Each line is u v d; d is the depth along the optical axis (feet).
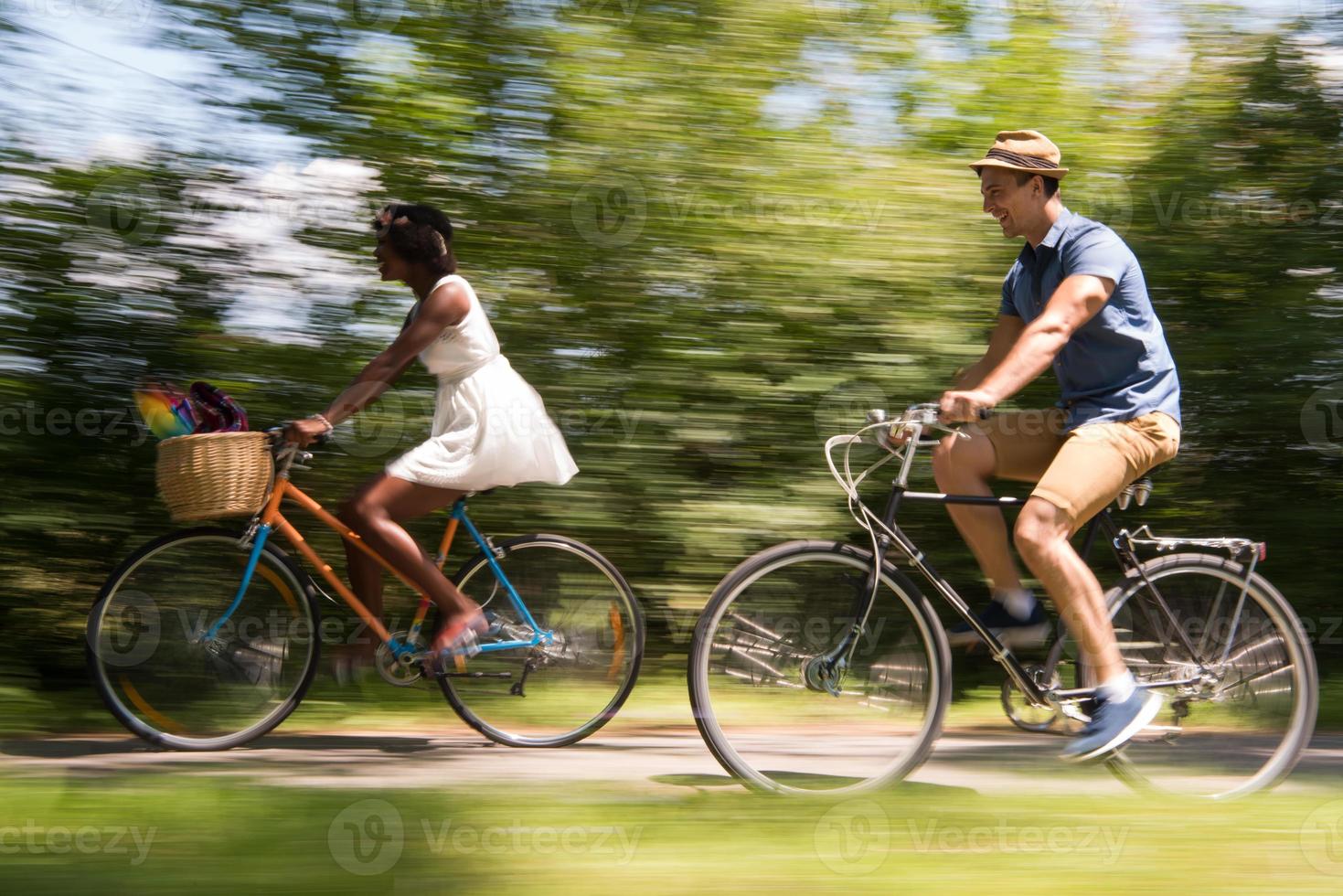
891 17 21.58
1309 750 17.02
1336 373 21.83
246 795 12.92
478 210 20.61
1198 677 14.73
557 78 20.65
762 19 21.08
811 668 14.10
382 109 20.40
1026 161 14.19
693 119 20.85
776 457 20.74
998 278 20.80
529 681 17.11
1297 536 21.86
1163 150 22.00
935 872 10.96
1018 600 14.46
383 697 19.08
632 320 20.62
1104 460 13.69
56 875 10.46
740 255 20.62
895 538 14.37
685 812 12.82
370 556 16.46
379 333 20.51
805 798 13.85
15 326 19.60
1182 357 21.81
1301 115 22.30
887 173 21.06
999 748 16.61
